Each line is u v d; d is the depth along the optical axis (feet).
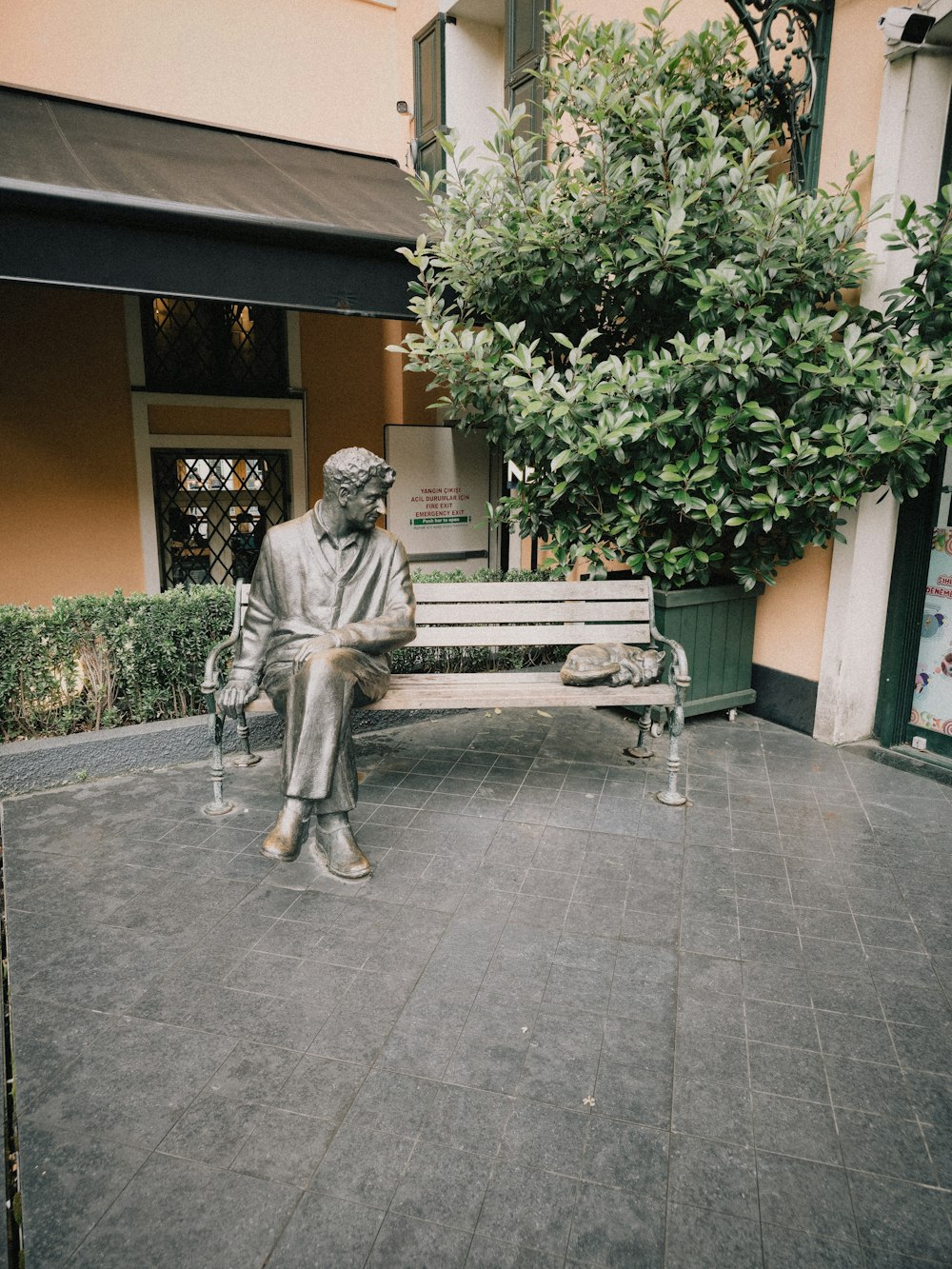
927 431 11.06
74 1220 5.74
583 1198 5.94
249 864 10.66
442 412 25.25
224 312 23.56
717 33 14.37
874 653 15.11
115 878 10.32
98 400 22.21
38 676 13.21
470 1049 7.41
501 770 13.82
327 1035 7.59
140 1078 7.06
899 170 12.95
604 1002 8.05
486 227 13.93
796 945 9.02
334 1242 5.59
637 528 14.34
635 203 13.17
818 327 12.01
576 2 19.42
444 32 23.39
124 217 13.17
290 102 24.25
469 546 24.84
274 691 11.27
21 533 21.86
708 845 11.27
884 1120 6.66
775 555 14.51
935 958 8.82
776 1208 5.87
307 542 11.41
